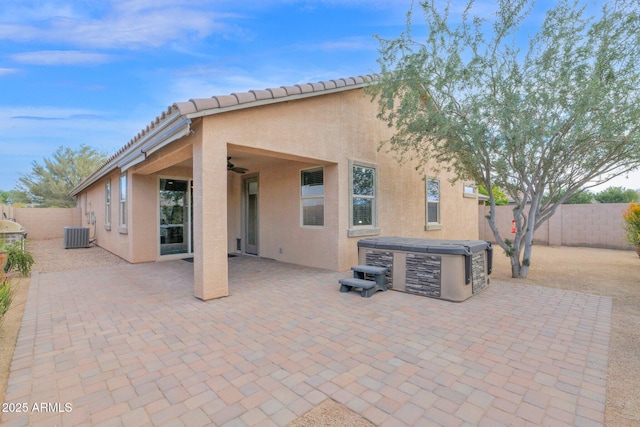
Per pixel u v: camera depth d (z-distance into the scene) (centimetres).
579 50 534
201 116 501
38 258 978
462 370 295
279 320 429
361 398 252
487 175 688
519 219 707
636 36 503
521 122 550
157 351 336
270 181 930
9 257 683
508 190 710
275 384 272
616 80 522
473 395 255
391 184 899
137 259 877
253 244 1011
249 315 449
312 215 820
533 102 560
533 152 606
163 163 720
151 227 905
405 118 671
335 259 754
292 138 637
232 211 1068
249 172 1006
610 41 519
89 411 236
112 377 284
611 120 516
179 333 385
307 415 231
